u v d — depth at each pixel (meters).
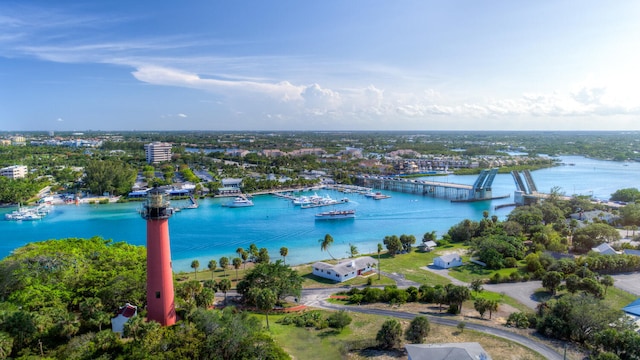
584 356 72.62
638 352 67.88
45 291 82.56
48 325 71.94
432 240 170.38
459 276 127.12
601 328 77.19
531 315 88.88
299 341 78.06
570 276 107.12
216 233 196.00
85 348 65.00
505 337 80.50
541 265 125.81
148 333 64.62
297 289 104.50
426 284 116.50
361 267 131.50
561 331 79.94
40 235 192.25
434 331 83.50
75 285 87.94
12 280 85.94
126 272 91.56
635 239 158.12
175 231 199.50
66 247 117.12
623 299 100.88
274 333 80.31
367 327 86.50
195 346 61.06
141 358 59.06
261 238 187.62
